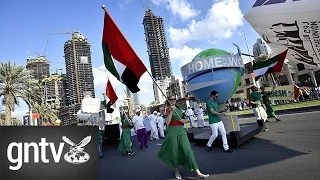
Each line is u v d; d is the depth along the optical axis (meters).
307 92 20.58
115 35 4.07
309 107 11.65
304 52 3.62
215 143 6.52
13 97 24.69
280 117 10.63
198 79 6.47
